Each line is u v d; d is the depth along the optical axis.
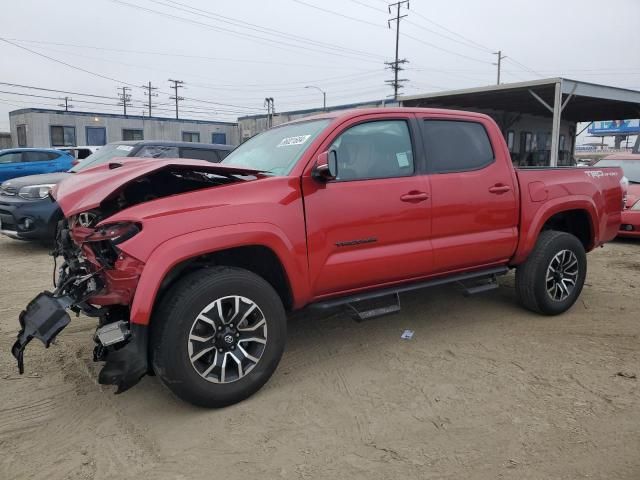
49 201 7.97
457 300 5.60
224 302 3.27
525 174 4.78
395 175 4.04
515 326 4.82
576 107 21.73
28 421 3.23
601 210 5.36
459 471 2.72
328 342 4.47
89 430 3.13
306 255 3.56
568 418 3.21
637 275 6.82
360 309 4.05
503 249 4.62
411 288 4.20
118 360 3.01
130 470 2.76
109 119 36.16
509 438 3.01
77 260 3.57
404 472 2.72
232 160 4.53
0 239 9.41
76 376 3.82
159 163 3.42
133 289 3.07
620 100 17.73
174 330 3.08
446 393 3.55
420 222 4.09
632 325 4.84
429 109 4.39
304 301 3.67
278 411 3.33
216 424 3.18
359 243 3.81
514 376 3.80
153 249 3.04
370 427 3.14
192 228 3.15
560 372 3.86
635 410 3.30
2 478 2.69
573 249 5.07
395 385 3.68
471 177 4.39
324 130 3.84
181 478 2.69
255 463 2.81
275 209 3.43
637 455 2.84
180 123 38.84
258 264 3.67
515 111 24.44
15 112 36.28
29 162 14.60
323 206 3.64
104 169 4.19
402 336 4.59
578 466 2.75
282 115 36.12
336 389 3.62
